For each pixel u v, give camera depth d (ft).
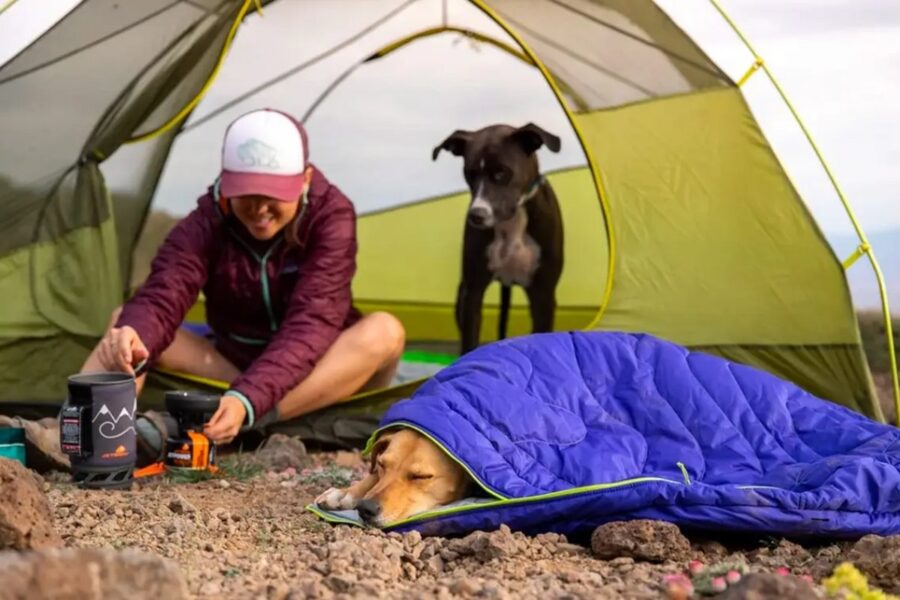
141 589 3.26
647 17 8.38
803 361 7.98
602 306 7.95
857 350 7.95
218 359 7.68
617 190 8.00
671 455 5.53
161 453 6.63
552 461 5.32
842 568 4.15
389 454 5.24
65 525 5.16
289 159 6.79
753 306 7.95
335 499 5.49
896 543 4.67
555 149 8.38
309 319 7.04
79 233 8.03
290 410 7.31
